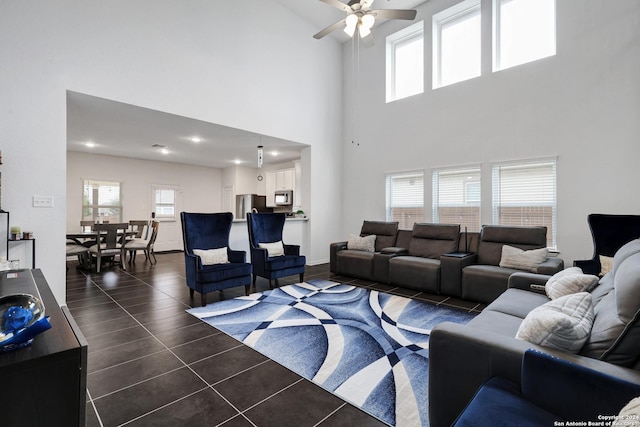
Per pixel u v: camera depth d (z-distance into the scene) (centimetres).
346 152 659
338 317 309
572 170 399
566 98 404
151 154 709
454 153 504
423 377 199
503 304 219
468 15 507
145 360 221
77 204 679
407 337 261
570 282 208
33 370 84
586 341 123
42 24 321
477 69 497
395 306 346
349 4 327
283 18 553
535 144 427
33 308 100
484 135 473
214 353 232
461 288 378
